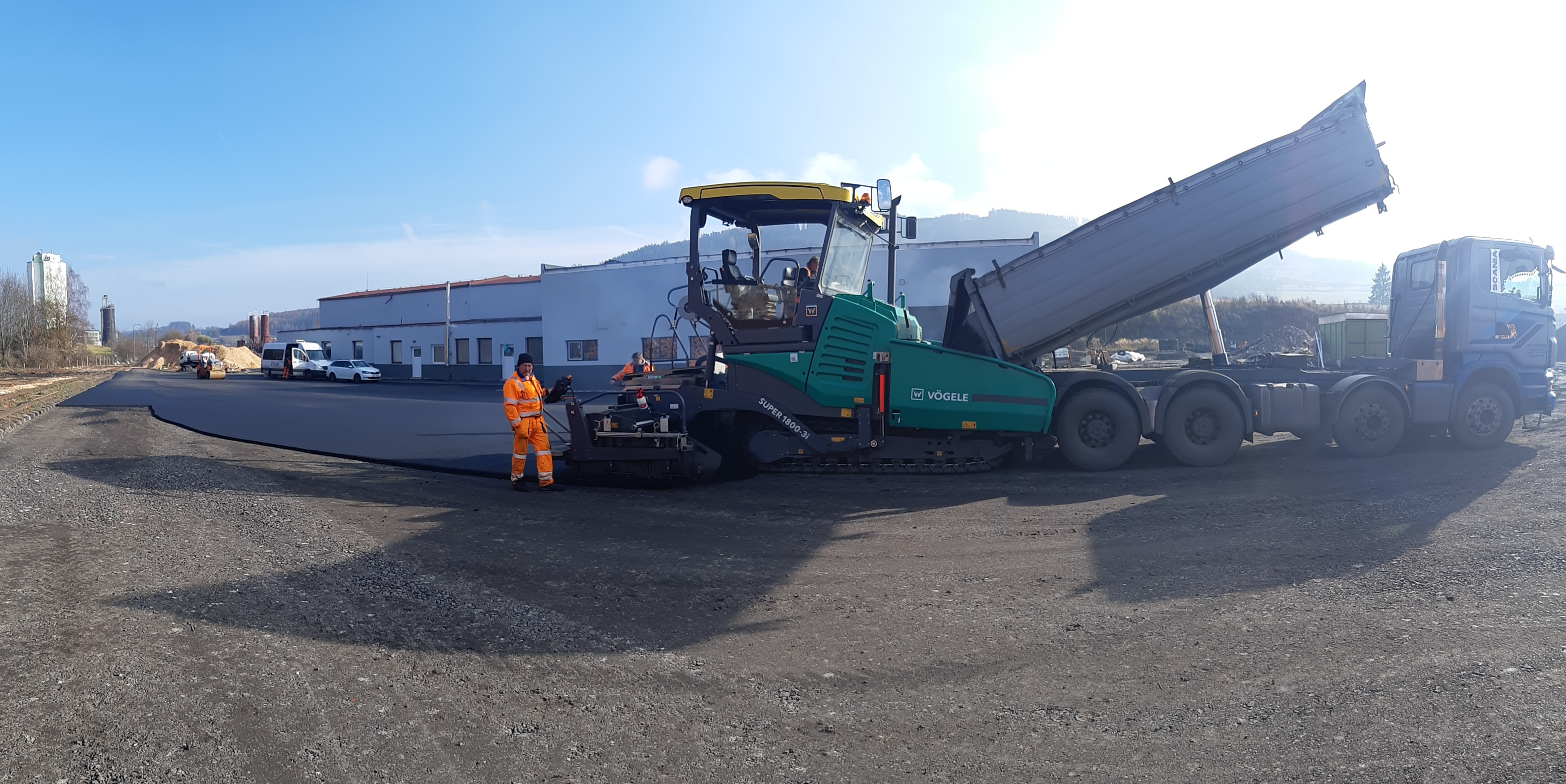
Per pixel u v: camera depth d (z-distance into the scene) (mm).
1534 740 3455
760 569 6324
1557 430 12195
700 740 3598
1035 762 3400
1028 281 10758
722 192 10008
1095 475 10094
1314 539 6770
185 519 8031
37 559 6410
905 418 10094
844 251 10398
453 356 50062
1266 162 10383
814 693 4105
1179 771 3299
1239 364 11656
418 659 4492
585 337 38062
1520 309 11109
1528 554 6113
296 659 4430
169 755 3357
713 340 10438
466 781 3221
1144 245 10562
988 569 6250
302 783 3170
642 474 9969
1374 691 3973
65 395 31172
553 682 4211
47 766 3238
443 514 8406
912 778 3275
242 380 50812
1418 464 10023
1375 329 12117
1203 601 5375
